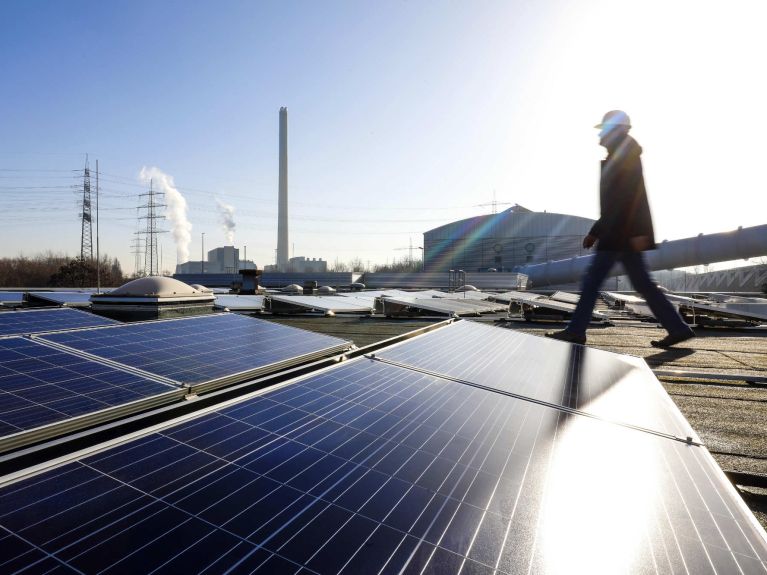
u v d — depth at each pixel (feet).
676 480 7.90
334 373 11.77
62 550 4.49
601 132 25.49
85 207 232.94
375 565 4.73
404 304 53.52
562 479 7.28
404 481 6.63
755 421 15.71
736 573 5.40
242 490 5.90
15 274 241.96
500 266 340.18
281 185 430.61
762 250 128.77
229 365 14.94
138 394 11.12
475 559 4.99
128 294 40.40
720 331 46.65
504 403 11.13
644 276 28.37
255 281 102.58
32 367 11.77
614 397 13.24
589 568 5.08
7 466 7.62
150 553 4.57
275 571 4.48
